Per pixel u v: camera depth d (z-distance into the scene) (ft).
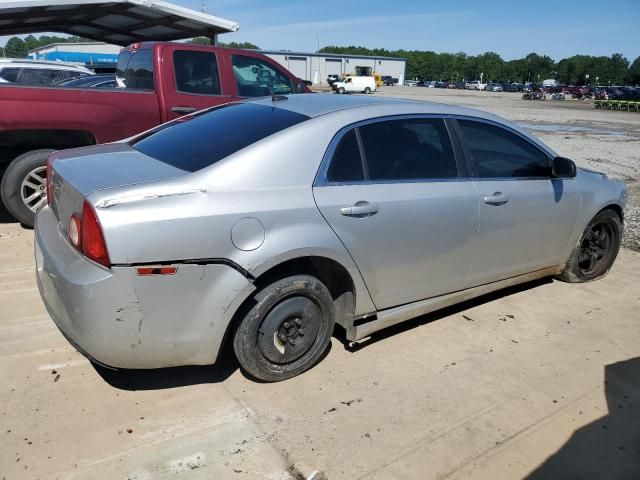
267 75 22.08
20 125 16.46
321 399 9.52
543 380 10.53
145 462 7.81
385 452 8.31
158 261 8.07
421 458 8.24
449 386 10.15
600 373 10.89
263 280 9.29
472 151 12.03
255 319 9.17
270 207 8.90
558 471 8.16
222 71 20.51
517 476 8.01
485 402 9.72
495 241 12.33
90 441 8.16
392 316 11.09
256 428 8.67
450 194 11.23
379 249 10.24
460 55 534.37
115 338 8.13
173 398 9.30
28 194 17.48
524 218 12.78
